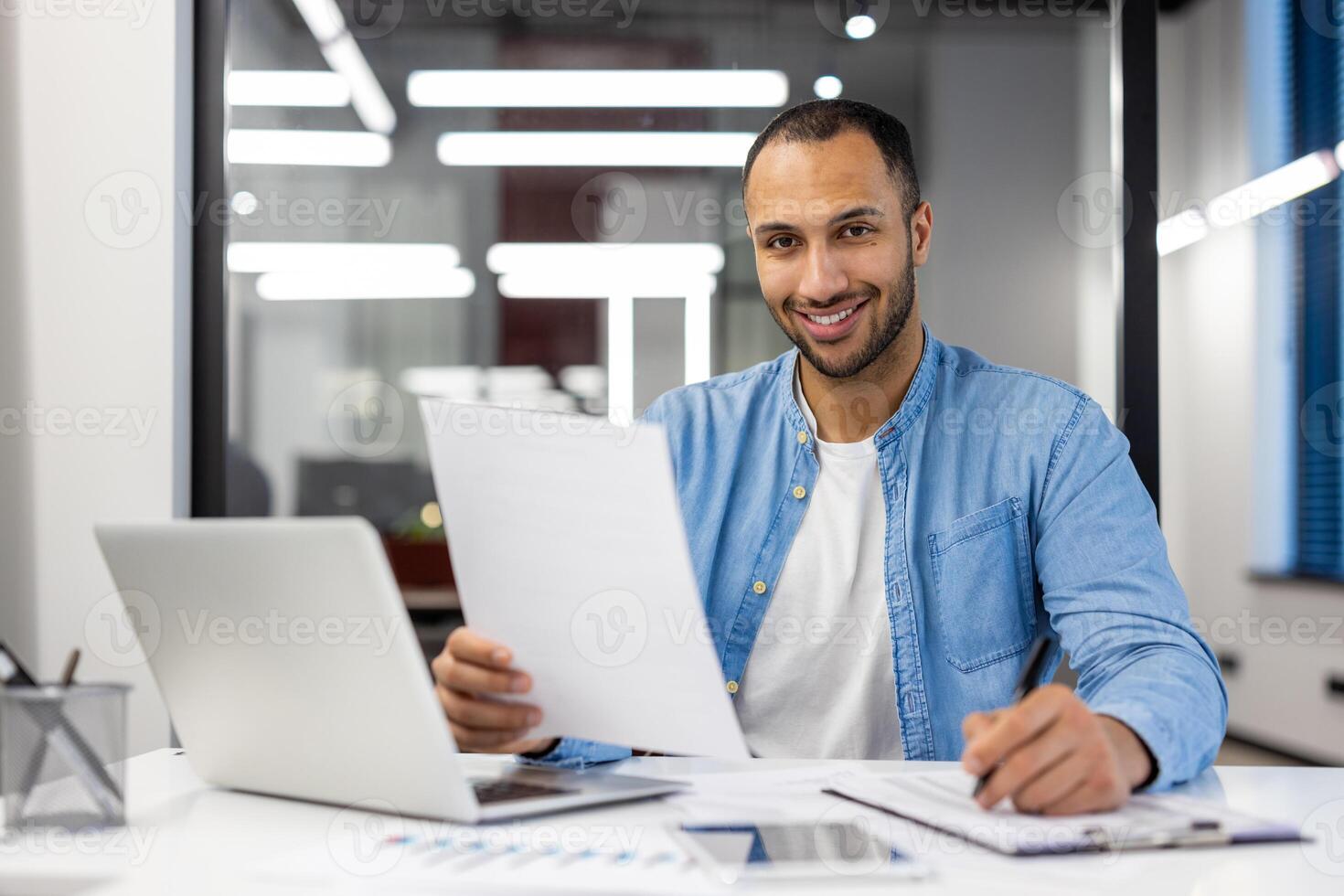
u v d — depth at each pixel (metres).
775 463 1.44
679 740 0.81
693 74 2.74
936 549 1.34
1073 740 0.74
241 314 2.75
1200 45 4.03
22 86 2.12
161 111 2.13
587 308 3.04
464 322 3.10
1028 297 3.44
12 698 0.72
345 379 3.06
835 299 1.33
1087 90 3.42
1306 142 3.55
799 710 1.36
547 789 0.84
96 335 2.12
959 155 3.44
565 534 0.81
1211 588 4.29
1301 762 3.73
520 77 2.80
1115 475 1.27
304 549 0.73
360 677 0.74
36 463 2.12
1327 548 3.63
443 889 0.61
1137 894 0.60
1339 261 3.49
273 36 2.68
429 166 2.98
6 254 2.12
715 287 2.81
